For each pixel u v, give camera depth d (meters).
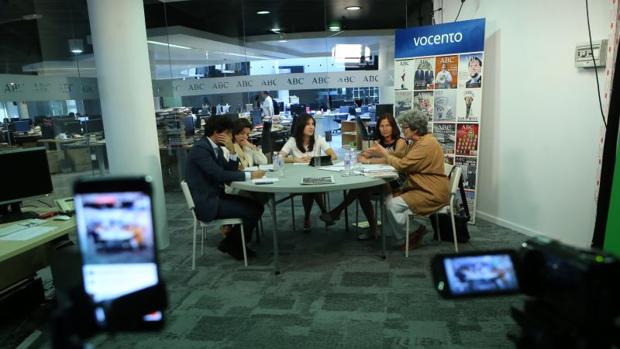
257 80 6.18
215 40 6.87
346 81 6.09
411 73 4.42
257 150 4.23
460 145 4.14
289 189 2.80
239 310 2.58
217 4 6.54
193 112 6.78
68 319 0.70
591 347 0.76
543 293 0.89
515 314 0.96
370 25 6.54
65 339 0.70
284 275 3.05
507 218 3.98
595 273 0.75
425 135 3.23
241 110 7.34
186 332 2.35
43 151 2.60
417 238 3.46
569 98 3.25
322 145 4.11
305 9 6.67
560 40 3.28
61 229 2.25
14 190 2.48
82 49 6.18
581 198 3.23
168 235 3.86
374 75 6.10
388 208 3.28
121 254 0.75
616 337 0.75
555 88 3.36
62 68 6.06
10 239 2.11
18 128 7.21
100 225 0.75
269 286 2.89
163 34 6.50
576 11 3.14
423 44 4.29
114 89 3.36
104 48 3.31
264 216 4.61
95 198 0.74
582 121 3.16
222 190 3.35
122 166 3.48
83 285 0.74
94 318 0.72
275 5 6.65
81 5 6.11
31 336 2.34
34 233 2.19
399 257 3.29
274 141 6.59
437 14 4.89
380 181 2.96
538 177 3.59
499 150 4.00
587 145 3.14
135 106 3.40
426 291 2.71
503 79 3.87
